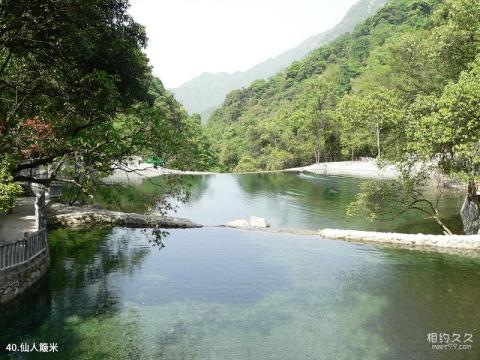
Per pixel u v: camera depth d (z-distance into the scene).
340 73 136.00
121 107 14.57
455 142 18.30
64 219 25.62
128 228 25.89
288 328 12.45
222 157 112.88
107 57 15.70
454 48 23.95
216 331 12.26
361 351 11.05
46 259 17.03
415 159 21.95
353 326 12.53
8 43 11.90
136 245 21.88
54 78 13.48
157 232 15.95
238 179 67.19
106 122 14.38
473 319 12.77
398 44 36.34
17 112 15.13
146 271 17.66
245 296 14.95
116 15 16.25
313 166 86.69
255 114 168.00
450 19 24.08
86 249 20.92
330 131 89.75
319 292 15.30
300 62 188.75
